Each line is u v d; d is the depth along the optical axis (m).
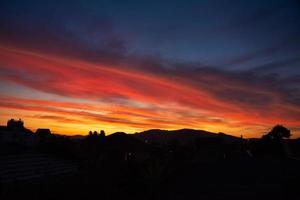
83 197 10.34
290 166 19.58
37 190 10.15
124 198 11.50
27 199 9.23
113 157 18.06
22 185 10.56
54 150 18.45
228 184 14.23
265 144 33.69
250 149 34.56
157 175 14.37
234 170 18.89
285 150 32.66
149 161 15.75
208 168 20.88
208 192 12.73
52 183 11.17
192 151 26.42
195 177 16.83
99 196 10.80
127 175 13.31
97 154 18.78
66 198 10.04
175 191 13.30
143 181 13.20
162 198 12.13
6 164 13.28
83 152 19.41
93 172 14.41
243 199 11.24
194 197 12.05
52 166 16.08
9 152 15.16
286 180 14.08
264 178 15.25
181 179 16.28
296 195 11.11
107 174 13.73
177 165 20.11
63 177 12.69
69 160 18.45
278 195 11.38
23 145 17.95
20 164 14.05
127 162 14.92
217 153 29.66
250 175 16.53
